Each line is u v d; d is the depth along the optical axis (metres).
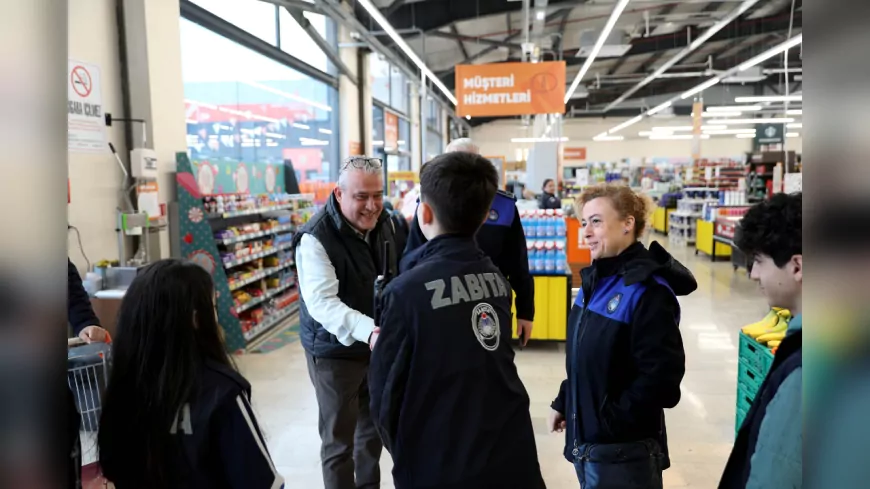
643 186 19.98
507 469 1.28
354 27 8.71
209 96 6.87
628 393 1.54
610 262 1.67
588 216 1.71
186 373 1.21
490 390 1.29
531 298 2.79
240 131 7.78
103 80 4.67
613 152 29.72
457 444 1.24
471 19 10.60
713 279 8.91
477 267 1.36
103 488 1.65
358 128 12.08
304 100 10.13
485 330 1.30
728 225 9.94
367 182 2.14
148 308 1.21
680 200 14.30
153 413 1.19
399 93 16.45
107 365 2.37
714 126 21.48
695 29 13.05
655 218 16.73
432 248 1.36
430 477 1.25
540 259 5.30
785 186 9.42
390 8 9.81
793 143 25.77
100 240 4.57
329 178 11.31
